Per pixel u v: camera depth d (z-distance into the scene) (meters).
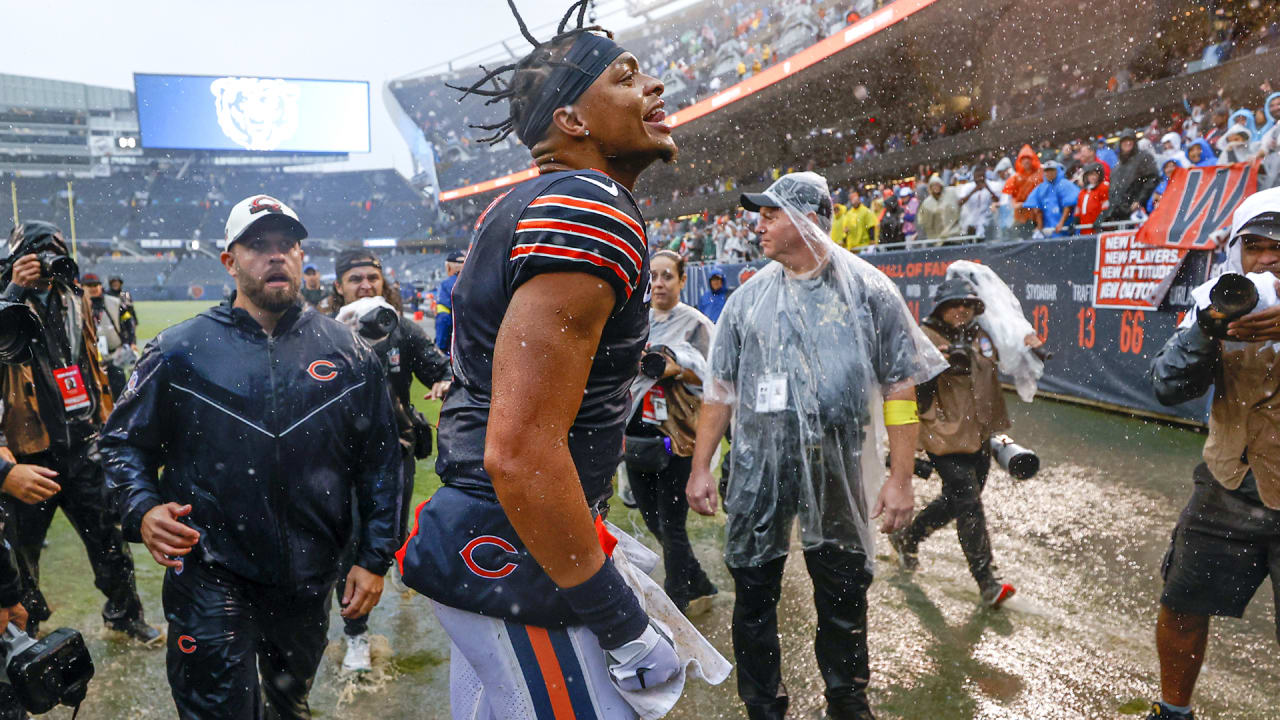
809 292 2.26
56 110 58.22
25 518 2.90
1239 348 2.02
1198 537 2.15
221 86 57.00
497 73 1.26
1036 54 14.45
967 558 3.40
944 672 2.83
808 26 19.12
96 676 2.93
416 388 10.69
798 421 2.21
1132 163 7.68
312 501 2.00
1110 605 3.36
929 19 14.36
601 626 1.08
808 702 2.68
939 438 3.35
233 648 1.91
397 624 3.43
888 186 17.39
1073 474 5.38
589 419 1.12
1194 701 2.56
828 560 2.24
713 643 3.15
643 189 30.81
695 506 2.48
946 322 3.45
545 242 0.99
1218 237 6.08
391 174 60.38
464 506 1.15
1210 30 10.58
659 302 3.57
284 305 2.02
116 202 58.72
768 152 23.17
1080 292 7.75
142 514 1.89
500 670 1.17
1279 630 2.05
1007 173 10.04
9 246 2.95
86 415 3.04
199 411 1.94
